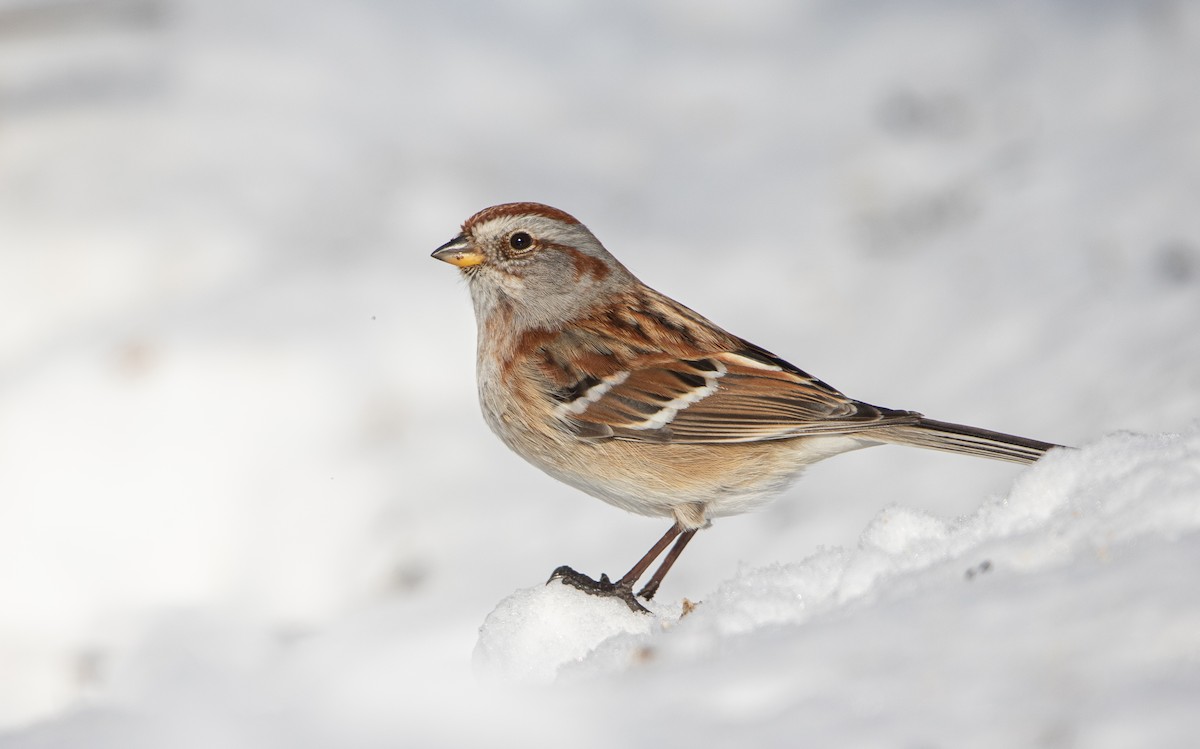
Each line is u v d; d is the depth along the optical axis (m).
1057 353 15.06
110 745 5.58
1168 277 15.81
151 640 14.34
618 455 9.66
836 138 20.91
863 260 18.33
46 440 15.88
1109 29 21.33
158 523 15.41
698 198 20.19
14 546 15.33
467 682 7.24
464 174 20.33
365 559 15.02
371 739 5.25
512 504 15.13
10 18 21.95
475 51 22.70
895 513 6.93
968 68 21.69
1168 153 18.06
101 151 19.69
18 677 14.59
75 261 18.17
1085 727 4.42
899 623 5.47
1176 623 4.81
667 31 23.78
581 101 22.41
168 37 21.95
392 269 18.09
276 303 17.42
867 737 4.66
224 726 5.62
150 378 16.30
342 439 16.03
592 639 7.39
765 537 13.70
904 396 15.55
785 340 17.31
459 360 16.92
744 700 5.18
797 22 23.78
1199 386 13.15
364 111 21.30
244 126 20.42
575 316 10.03
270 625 14.38
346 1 22.73
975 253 17.66
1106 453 6.52
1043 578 5.52
